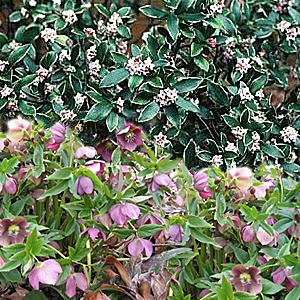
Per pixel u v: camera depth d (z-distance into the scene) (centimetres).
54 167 106
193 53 202
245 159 214
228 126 218
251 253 101
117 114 199
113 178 104
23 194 111
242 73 212
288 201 105
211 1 212
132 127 100
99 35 226
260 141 214
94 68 205
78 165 99
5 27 245
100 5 226
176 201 107
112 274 95
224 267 110
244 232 97
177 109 196
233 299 83
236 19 226
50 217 111
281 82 231
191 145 203
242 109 209
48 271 83
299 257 90
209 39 211
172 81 196
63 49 224
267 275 101
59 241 110
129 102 206
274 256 97
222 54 224
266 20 235
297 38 234
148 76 194
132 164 112
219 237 111
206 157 208
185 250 96
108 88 204
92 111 196
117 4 236
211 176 110
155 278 93
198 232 98
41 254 88
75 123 208
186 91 195
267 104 223
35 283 83
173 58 215
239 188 101
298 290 89
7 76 205
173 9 198
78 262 101
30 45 211
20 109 203
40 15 227
